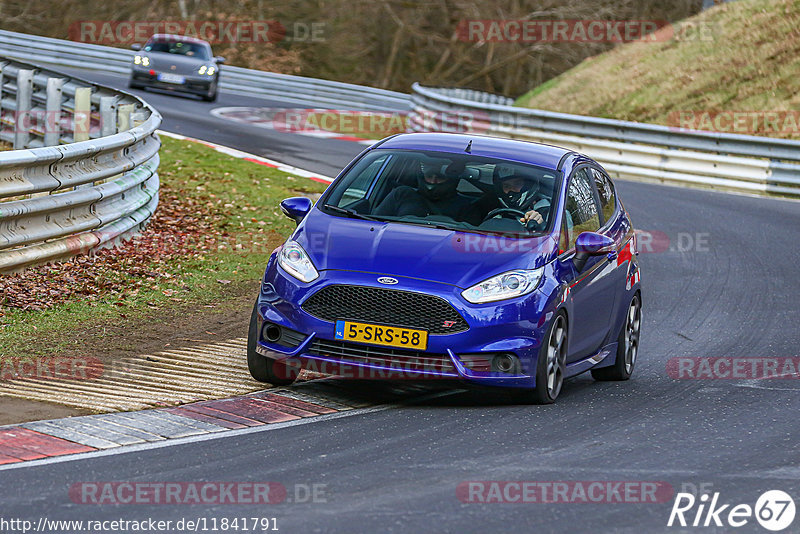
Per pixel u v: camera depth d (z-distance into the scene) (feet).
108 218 135.13
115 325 107.45
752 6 419.74
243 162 230.27
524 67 652.89
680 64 404.57
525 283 85.30
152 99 342.03
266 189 199.82
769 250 184.34
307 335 84.28
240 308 120.26
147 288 123.65
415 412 83.25
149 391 84.69
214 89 359.46
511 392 87.76
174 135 257.55
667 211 218.18
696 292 151.53
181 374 91.15
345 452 70.54
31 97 213.05
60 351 96.17
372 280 83.71
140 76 353.51
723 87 380.37
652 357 115.55
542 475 66.80
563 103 420.36
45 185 119.96
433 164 97.04
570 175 98.94
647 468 69.82
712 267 169.48
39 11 631.97
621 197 231.30
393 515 57.57
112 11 635.66
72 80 207.21
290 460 68.13
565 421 82.33
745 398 94.79
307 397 86.07
